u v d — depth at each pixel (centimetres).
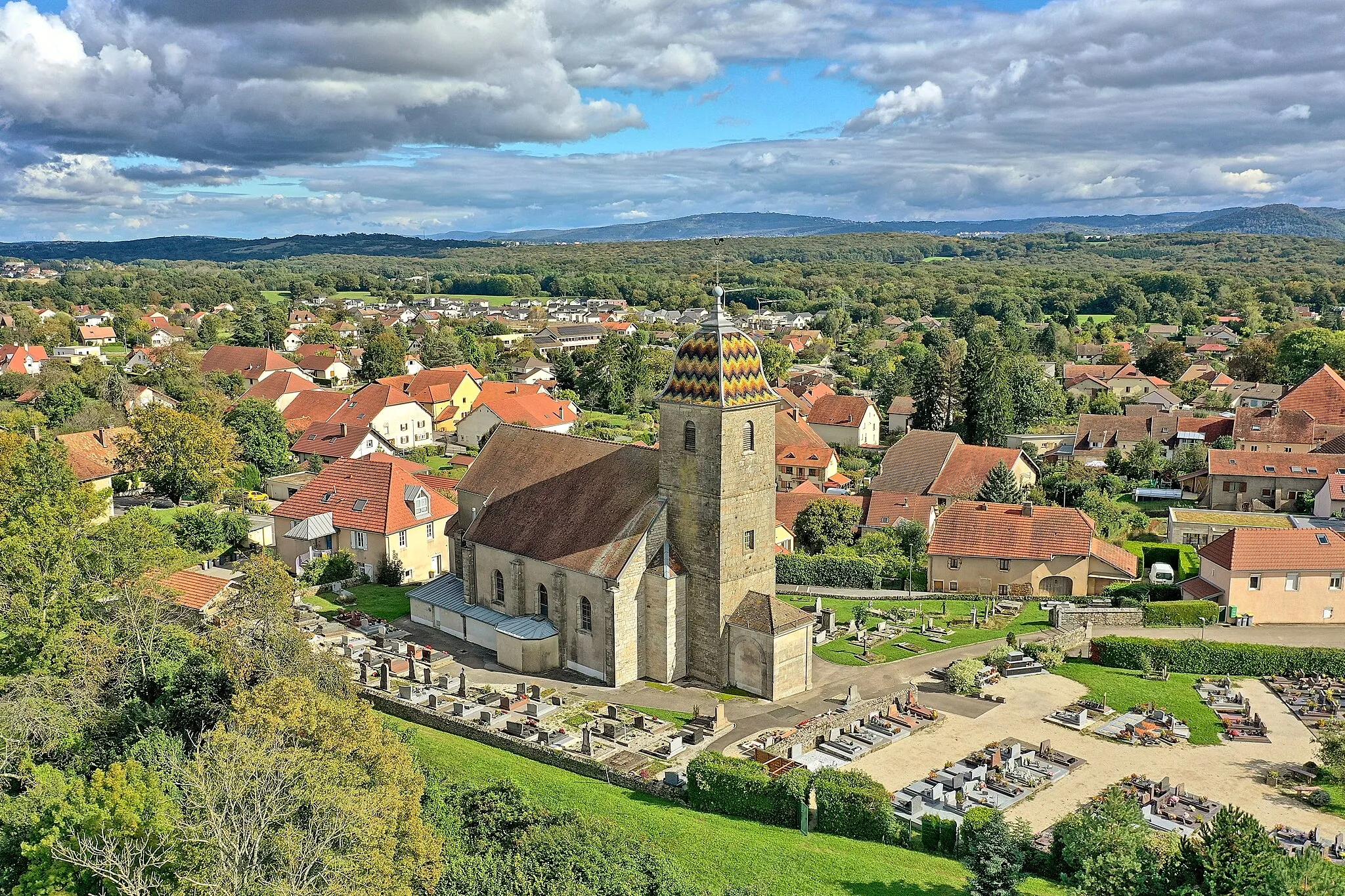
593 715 6675
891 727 6444
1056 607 8462
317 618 8388
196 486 12131
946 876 4638
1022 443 17100
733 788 5403
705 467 6944
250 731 4428
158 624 6931
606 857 4422
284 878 3716
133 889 3694
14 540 6203
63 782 4812
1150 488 14450
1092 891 4116
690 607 7231
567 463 8044
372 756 4347
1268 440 14650
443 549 10188
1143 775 5847
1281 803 5531
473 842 4625
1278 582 8481
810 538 11200
